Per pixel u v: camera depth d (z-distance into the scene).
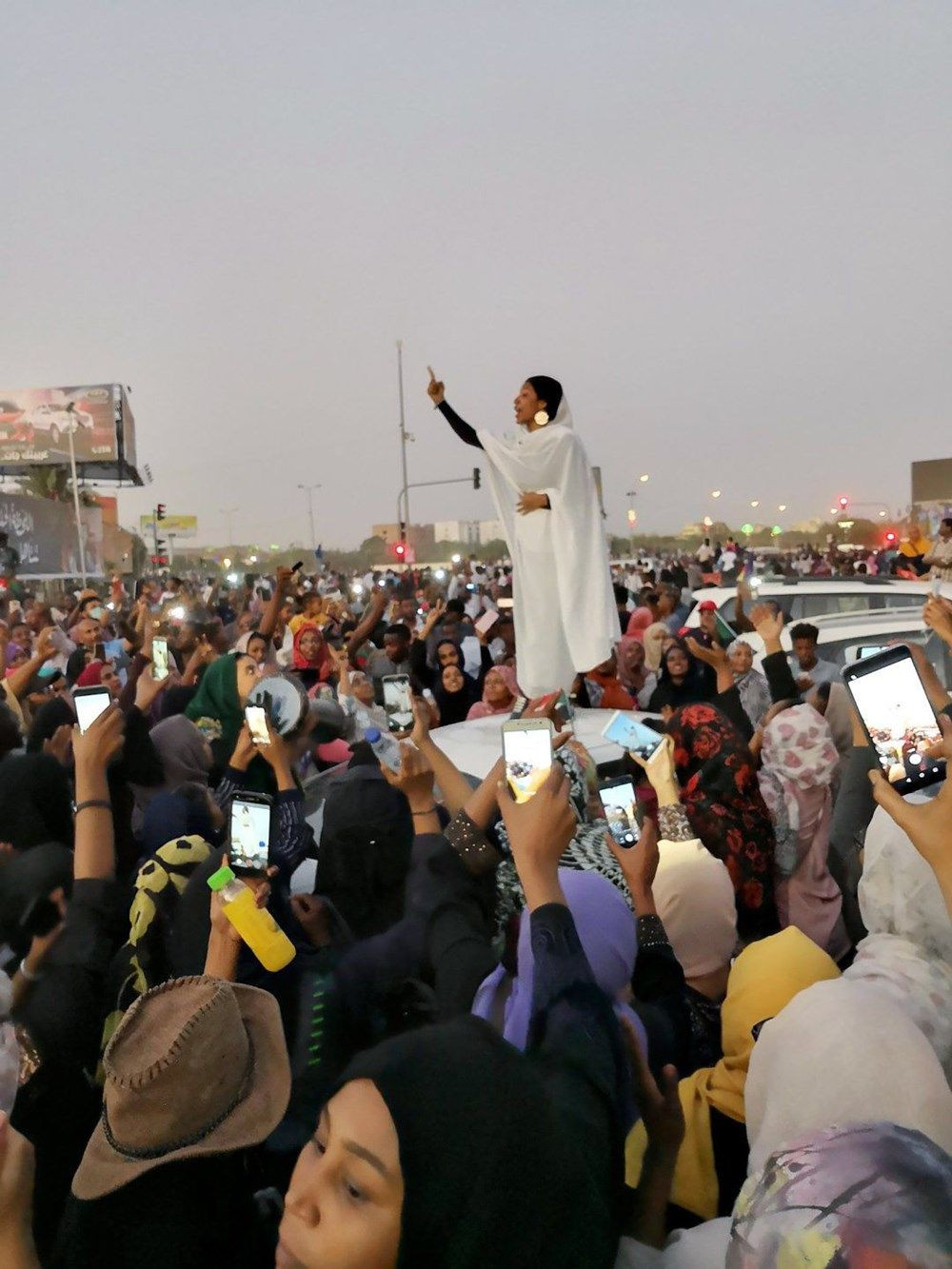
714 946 2.96
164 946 2.39
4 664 7.26
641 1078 1.87
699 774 3.96
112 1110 1.56
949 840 1.60
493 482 4.40
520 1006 1.87
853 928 4.08
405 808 2.71
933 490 56.94
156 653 5.09
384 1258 1.12
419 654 8.38
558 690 4.04
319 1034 2.19
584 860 2.69
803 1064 1.78
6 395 53.00
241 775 3.47
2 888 2.29
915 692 1.94
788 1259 1.12
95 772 2.54
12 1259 1.36
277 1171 1.97
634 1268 1.69
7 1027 2.02
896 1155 1.17
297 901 2.66
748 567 24.38
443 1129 1.13
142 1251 1.52
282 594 5.93
